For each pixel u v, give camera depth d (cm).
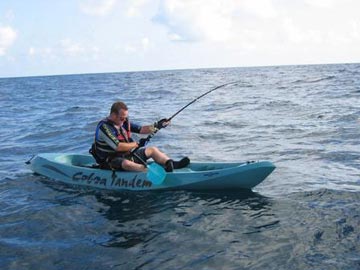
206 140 989
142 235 427
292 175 643
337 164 705
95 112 1695
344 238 400
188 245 399
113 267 361
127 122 614
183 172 570
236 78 4812
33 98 2875
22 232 449
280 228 431
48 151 937
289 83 3366
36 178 662
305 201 512
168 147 913
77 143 1015
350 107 1484
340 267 346
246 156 805
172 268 355
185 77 5891
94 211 505
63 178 641
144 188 572
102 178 603
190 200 529
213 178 551
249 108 1656
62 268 364
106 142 595
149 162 642
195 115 1509
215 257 372
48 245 412
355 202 500
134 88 3509
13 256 391
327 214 464
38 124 1405
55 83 6122
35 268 367
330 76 4228
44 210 512
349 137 933
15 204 543
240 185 554
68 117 1569
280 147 871
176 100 2186
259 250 384
